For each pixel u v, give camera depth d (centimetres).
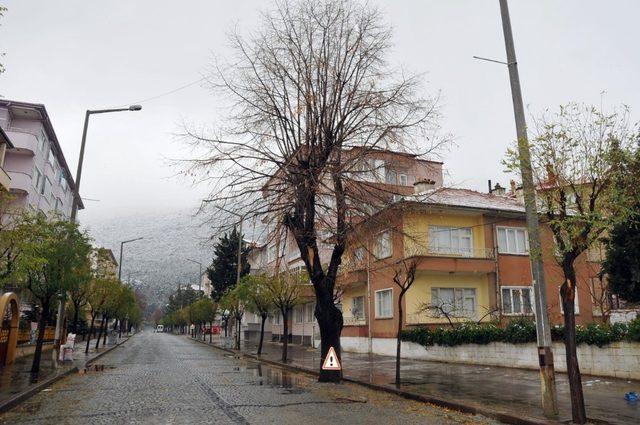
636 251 1317
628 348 1412
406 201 1614
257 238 1623
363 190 1534
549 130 934
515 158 969
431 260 2456
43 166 4084
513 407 1046
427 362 2188
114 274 3409
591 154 894
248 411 1041
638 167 880
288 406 1120
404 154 1588
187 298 10281
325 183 1527
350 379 1608
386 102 1580
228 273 5359
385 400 1246
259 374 1902
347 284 2811
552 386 946
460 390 1304
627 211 859
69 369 1880
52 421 941
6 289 2967
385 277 2656
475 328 1994
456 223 2630
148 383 1559
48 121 3962
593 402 1077
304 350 3341
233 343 3869
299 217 1567
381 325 2700
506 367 1820
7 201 1480
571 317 910
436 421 974
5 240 1317
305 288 3158
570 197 928
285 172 1561
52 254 1634
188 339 6800
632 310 2156
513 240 2723
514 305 2631
